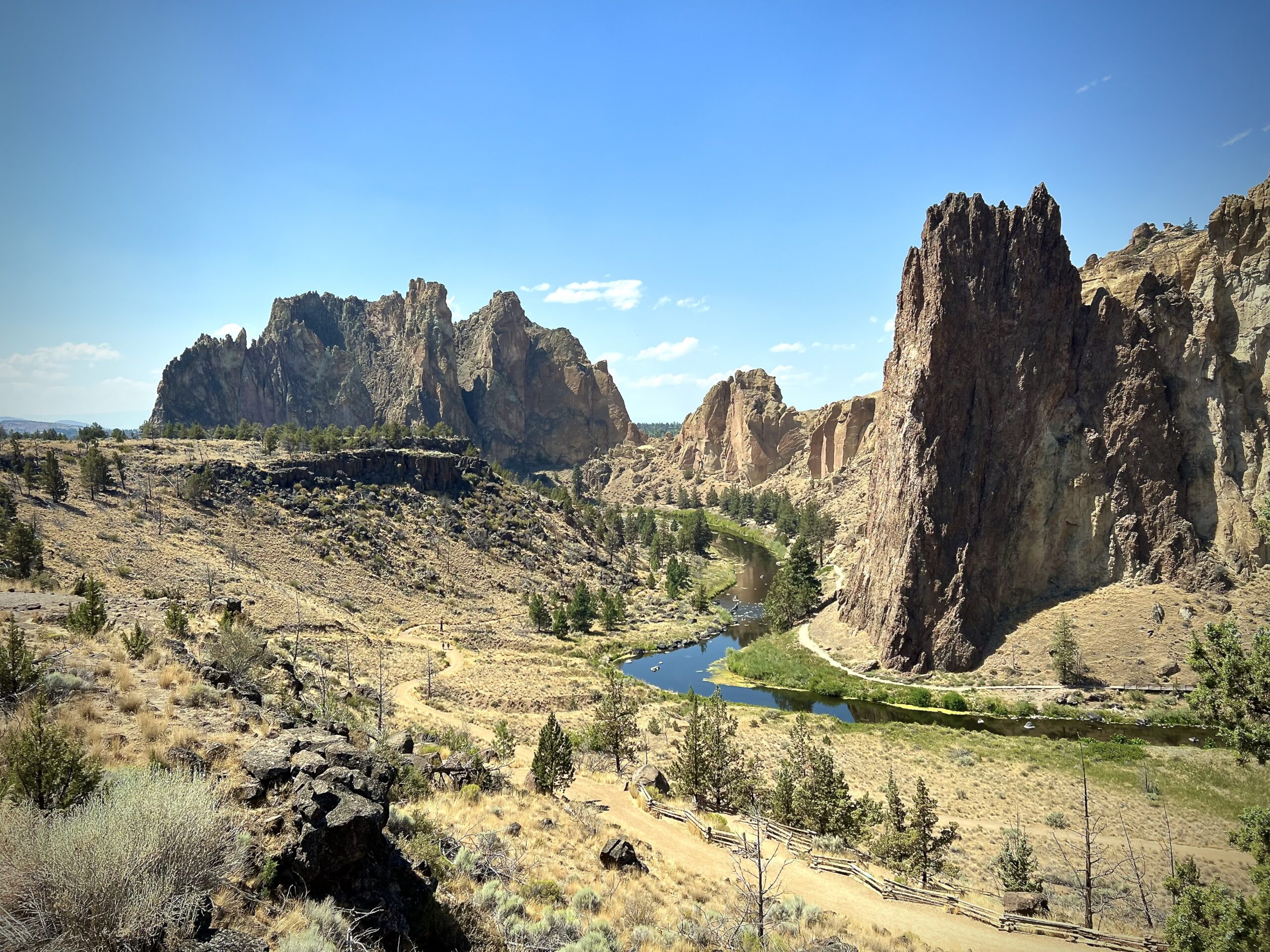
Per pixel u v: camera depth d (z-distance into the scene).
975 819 49.97
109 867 9.43
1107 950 26.12
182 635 35.84
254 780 15.20
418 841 19.11
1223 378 98.12
